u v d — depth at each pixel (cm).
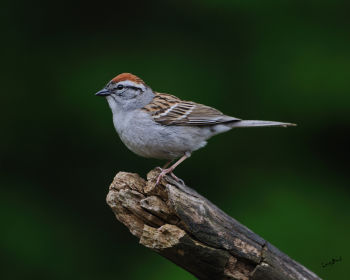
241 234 793
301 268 814
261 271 789
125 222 829
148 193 807
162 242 758
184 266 795
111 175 1567
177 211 763
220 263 780
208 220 773
